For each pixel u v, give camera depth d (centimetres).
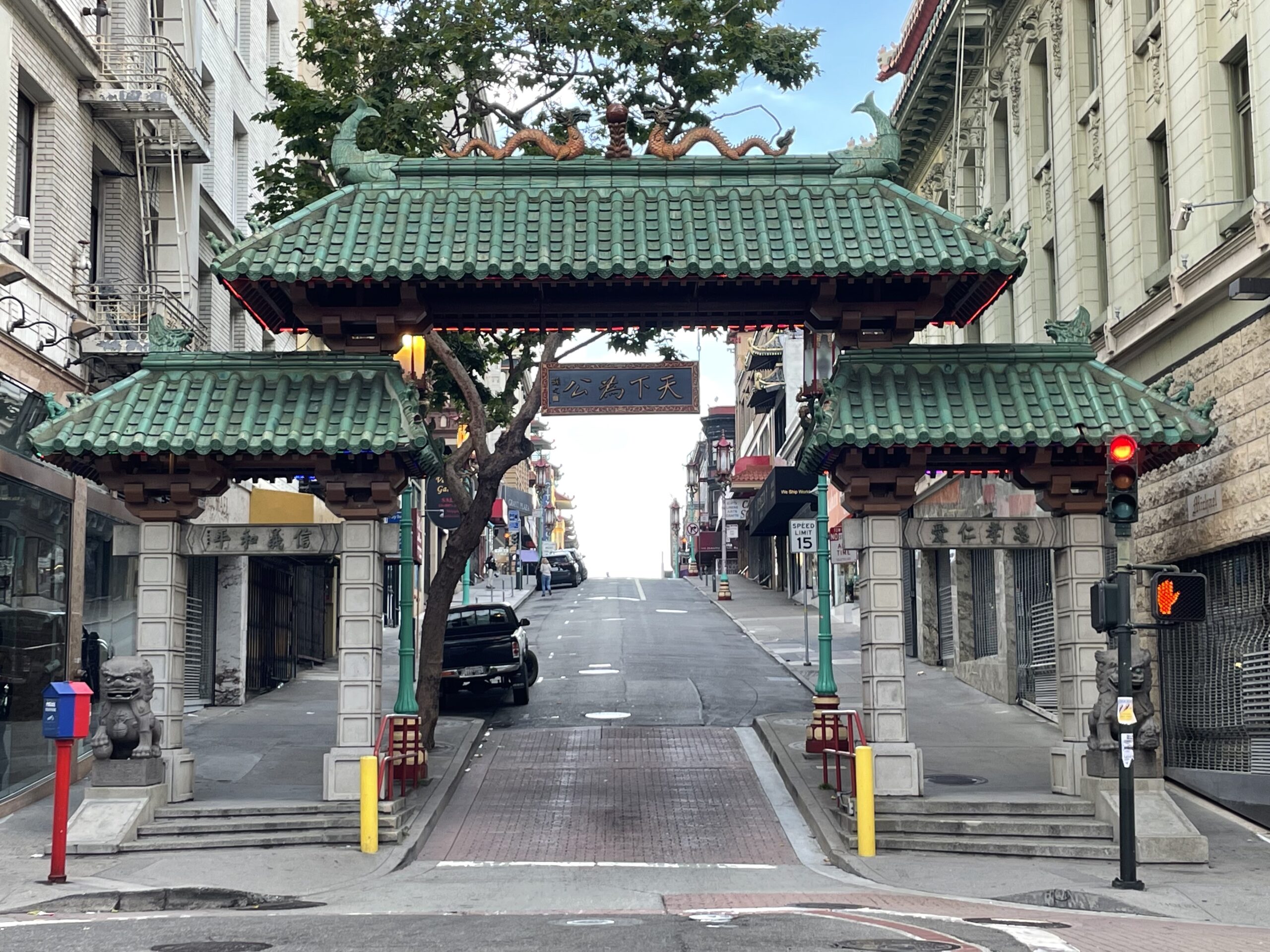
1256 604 1662
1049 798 1591
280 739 2317
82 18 2120
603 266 1559
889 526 1625
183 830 1519
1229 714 1736
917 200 1664
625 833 1667
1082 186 2308
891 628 1617
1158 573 1466
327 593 3969
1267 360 1582
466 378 2269
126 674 1548
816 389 1973
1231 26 1728
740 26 2269
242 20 3172
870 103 1708
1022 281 2653
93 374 2053
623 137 1717
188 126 2289
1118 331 2061
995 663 2791
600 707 2781
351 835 1520
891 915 1107
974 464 1659
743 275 1570
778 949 899
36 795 1781
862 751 1488
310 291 1636
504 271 1559
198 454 1523
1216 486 1720
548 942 944
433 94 2266
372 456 1594
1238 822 1666
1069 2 2356
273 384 1614
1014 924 1062
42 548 1833
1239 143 1748
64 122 2042
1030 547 1638
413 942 948
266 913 1180
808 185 1686
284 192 2297
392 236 1617
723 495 7788
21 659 1753
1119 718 1330
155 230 2430
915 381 1598
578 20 2205
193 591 2745
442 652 2225
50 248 1970
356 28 2283
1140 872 1395
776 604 5744
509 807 1831
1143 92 2038
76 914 1192
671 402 1770
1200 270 1741
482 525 2242
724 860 1518
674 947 916
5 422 1708
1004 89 2772
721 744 2303
